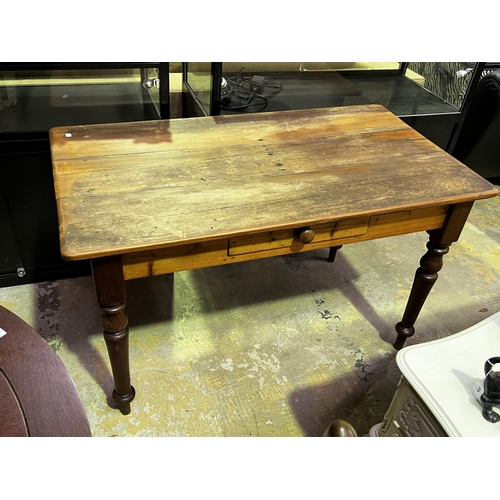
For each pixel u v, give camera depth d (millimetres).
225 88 1979
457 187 1380
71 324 1748
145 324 1783
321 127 1663
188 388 1576
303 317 1880
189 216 1169
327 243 1357
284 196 1275
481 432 1007
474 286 2113
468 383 1118
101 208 1170
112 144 1447
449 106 2283
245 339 1764
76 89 1722
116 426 1449
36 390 716
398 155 1522
